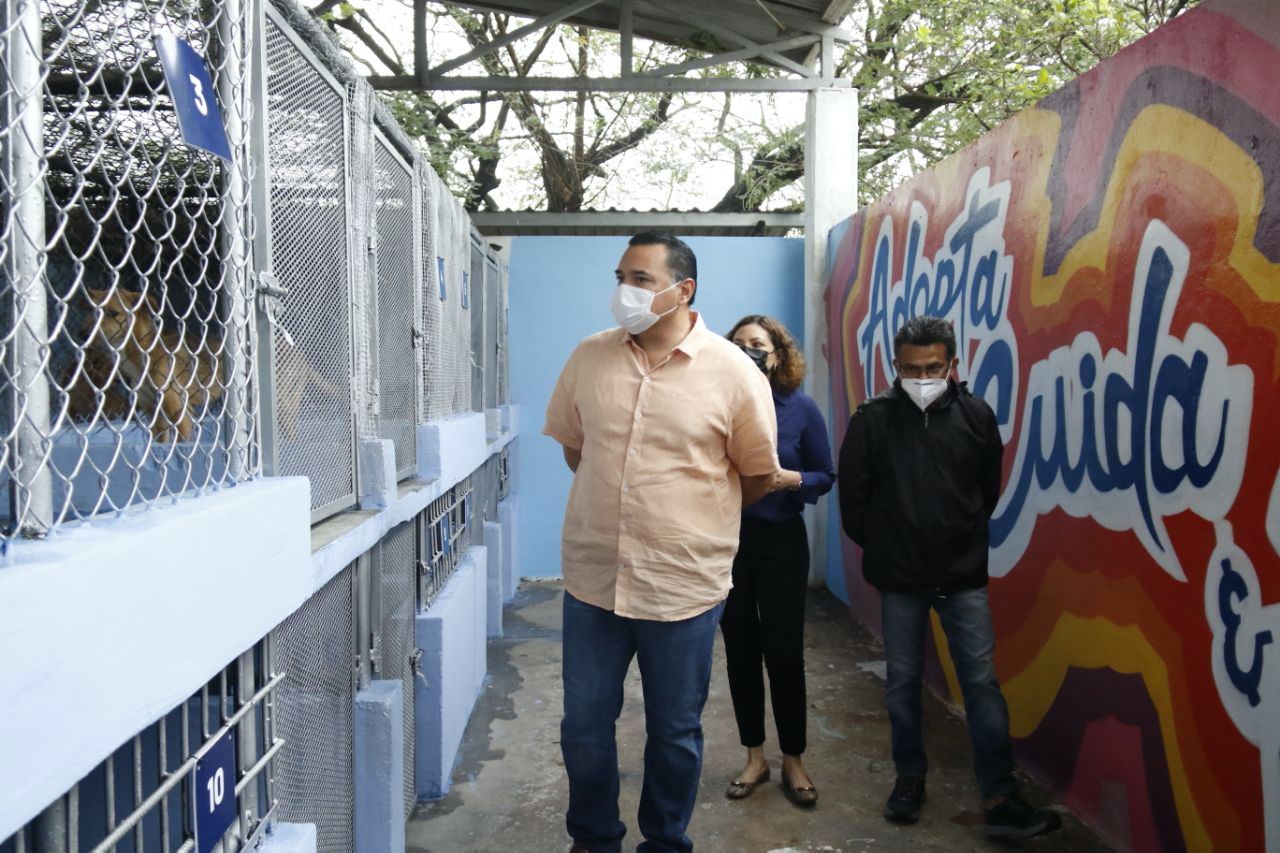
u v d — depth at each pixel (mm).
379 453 2648
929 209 4668
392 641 2928
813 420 3312
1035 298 3539
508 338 7023
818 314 6578
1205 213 2506
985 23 8062
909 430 3127
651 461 2479
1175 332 2641
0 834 913
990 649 3102
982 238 4051
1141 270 2818
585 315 7027
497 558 5492
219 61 1629
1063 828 3150
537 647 5309
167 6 1471
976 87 8336
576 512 2600
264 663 1699
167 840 1340
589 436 2574
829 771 3643
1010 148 3787
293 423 2041
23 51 1104
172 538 1255
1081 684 3201
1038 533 3514
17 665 939
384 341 2953
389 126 2965
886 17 8383
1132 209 2871
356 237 2598
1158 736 2738
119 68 1367
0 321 1151
